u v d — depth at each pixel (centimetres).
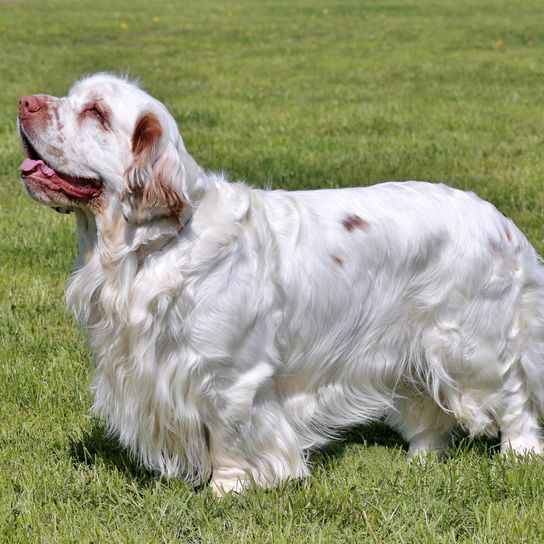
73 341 827
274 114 1752
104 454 638
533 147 1464
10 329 852
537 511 550
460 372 635
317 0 4844
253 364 571
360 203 624
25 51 2744
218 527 541
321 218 609
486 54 2648
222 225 549
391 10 4166
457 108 1805
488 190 1216
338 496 566
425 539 515
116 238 544
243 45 2944
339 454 660
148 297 538
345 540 527
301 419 625
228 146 1462
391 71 2348
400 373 648
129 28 3462
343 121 1680
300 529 536
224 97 1953
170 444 587
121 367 568
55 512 554
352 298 609
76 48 2852
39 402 712
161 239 537
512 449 629
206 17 3919
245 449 587
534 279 642
